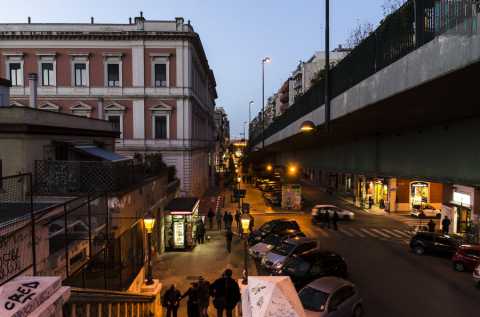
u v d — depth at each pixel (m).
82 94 40.78
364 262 20.36
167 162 40.72
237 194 34.25
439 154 13.28
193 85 44.12
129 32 39.97
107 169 13.49
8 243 7.23
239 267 19.36
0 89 19.09
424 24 7.60
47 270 8.62
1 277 6.96
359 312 13.15
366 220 33.50
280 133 29.52
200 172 50.53
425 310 13.88
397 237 26.77
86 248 10.84
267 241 21.66
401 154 16.19
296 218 33.97
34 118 14.80
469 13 6.12
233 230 28.59
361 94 10.95
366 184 44.59
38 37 40.47
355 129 16.50
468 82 7.40
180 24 40.47
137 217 15.38
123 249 14.09
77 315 6.08
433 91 8.30
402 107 10.43
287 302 3.10
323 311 11.87
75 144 17.94
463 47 6.24
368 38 10.40
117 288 12.71
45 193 12.94
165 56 40.44
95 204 12.99
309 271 15.92
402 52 8.55
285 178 51.66
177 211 22.67
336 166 26.64
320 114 15.64
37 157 14.71
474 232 24.03
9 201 12.84
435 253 21.50
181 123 40.69
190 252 22.28
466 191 25.45
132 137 40.72
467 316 13.38
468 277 17.86
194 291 12.51
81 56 40.72
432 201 37.88
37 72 40.81
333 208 32.38
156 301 13.91
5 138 13.85
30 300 3.06
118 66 40.91
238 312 12.60
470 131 11.48
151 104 40.78
